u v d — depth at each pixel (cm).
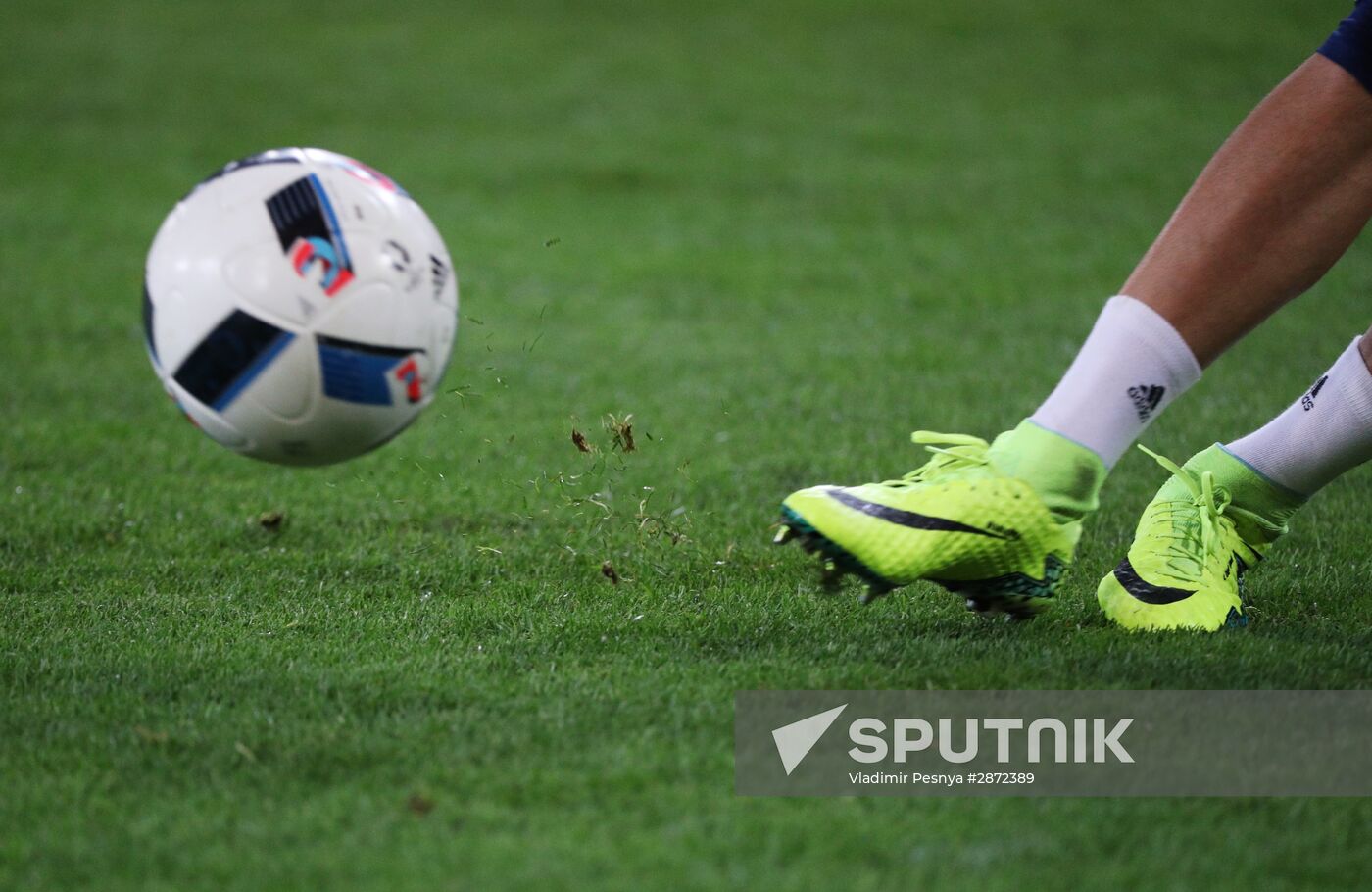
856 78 4003
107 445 1321
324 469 1243
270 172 707
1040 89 3831
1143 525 854
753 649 792
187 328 697
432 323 724
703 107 3681
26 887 540
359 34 4603
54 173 2939
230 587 926
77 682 737
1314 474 831
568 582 932
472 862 550
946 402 1469
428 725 673
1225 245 724
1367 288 1970
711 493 1157
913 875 544
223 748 652
